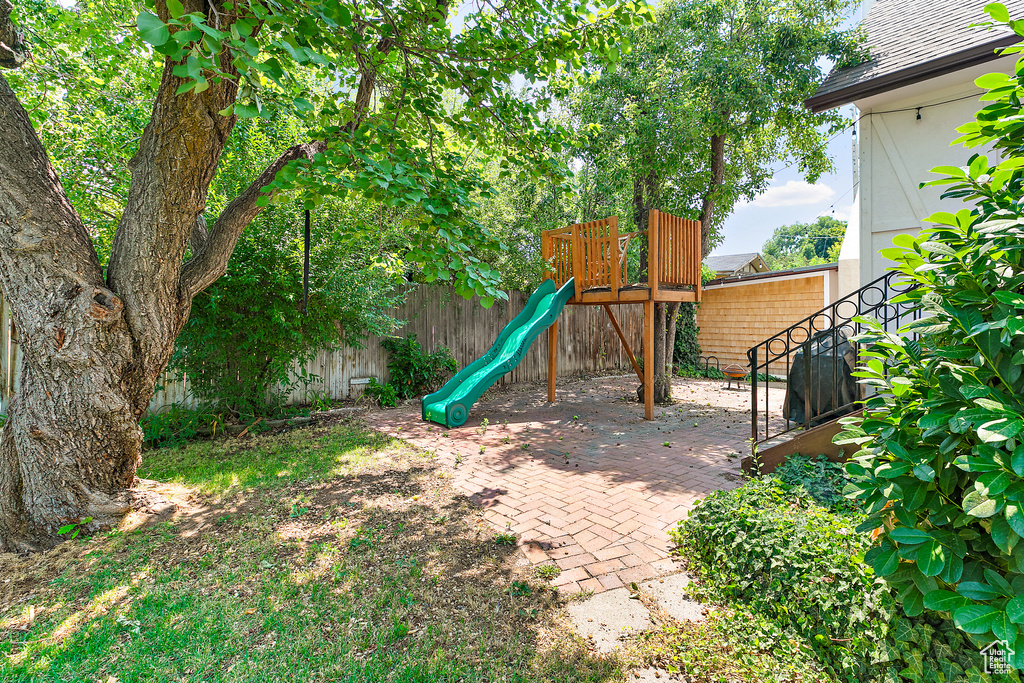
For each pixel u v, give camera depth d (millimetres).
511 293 10773
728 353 13391
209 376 6223
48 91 5754
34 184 3072
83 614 2410
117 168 6055
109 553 3047
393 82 4277
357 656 2105
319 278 6465
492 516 3615
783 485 3510
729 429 6570
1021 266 1536
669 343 9148
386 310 8711
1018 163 1566
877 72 5078
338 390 8211
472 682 1946
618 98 8461
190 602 2512
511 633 2260
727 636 2221
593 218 10422
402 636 2242
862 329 5215
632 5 3631
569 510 3713
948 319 1624
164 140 3029
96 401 3311
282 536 3285
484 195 3521
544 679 1961
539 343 11383
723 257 27875
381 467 4828
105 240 5879
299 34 2346
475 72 4078
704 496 3975
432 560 2949
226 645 2178
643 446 5680
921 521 1684
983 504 1314
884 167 5398
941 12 5586
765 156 10320
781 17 7816
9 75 5355
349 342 7586
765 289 12547
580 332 12320
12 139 3018
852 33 6660
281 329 6418
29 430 3211
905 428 1656
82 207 5938
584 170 10375
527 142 4371
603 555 2994
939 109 5062
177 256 3463
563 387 10617
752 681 1927
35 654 2111
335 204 6410
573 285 8391
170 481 4312
